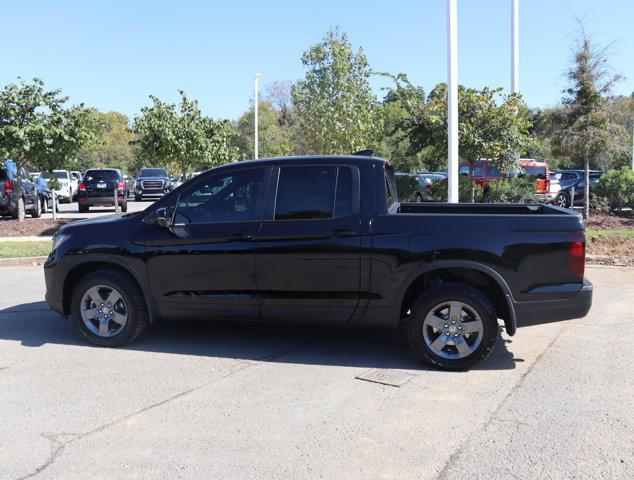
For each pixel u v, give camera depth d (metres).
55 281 6.37
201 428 4.27
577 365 5.67
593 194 19.48
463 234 5.46
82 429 4.27
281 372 5.47
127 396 4.88
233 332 6.83
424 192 20.89
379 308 5.64
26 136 15.52
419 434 4.16
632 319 7.38
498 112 14.77
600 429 4.23
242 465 3.73
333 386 5.11
